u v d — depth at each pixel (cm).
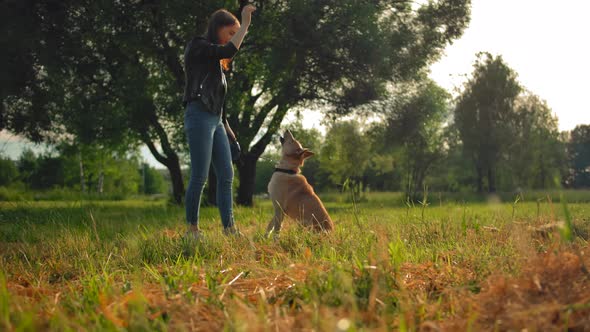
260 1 1738
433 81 2520
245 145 1959
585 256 201
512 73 3238
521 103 3394
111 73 1655
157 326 161
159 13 1568
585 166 5988
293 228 441
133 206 1808
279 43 1684
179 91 1739
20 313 164
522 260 225
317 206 528
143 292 206
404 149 3241
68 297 203
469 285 216
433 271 247
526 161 3294
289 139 564
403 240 383
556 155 3472
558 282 176
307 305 172
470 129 3250
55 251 370
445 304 189
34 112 1600
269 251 351
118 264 327
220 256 330
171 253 358
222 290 210
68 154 2469
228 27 463
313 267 226
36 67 1488
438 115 2592
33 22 1411
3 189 1210
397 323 164
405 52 1931
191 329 159
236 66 1867
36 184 5191
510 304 163
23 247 388
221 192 477
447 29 2008
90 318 171
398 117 2214
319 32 1630
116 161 5344
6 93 1442
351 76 1841
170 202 2133
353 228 441
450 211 709
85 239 405
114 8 1456
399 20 1992
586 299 155
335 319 149
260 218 571
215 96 457
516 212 611
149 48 1557
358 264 219
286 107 2055
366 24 1705
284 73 1773
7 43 1352
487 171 3419
